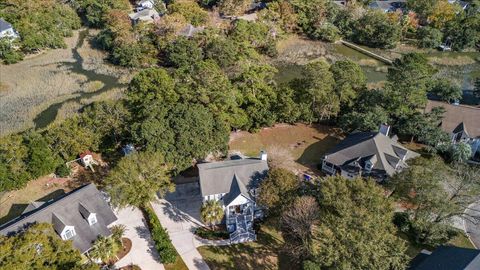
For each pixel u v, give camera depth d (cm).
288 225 4534
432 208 4444
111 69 9375
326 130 7044
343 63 7056
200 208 4912
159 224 4766
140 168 4788
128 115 6081
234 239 4691
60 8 11488
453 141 6450
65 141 5709
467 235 4850
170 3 12606
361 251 3400
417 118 6269
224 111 6425
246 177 4956
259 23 10756
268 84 7375
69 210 4262
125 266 4316
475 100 8444
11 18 10238
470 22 11044
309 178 5691
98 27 11906
